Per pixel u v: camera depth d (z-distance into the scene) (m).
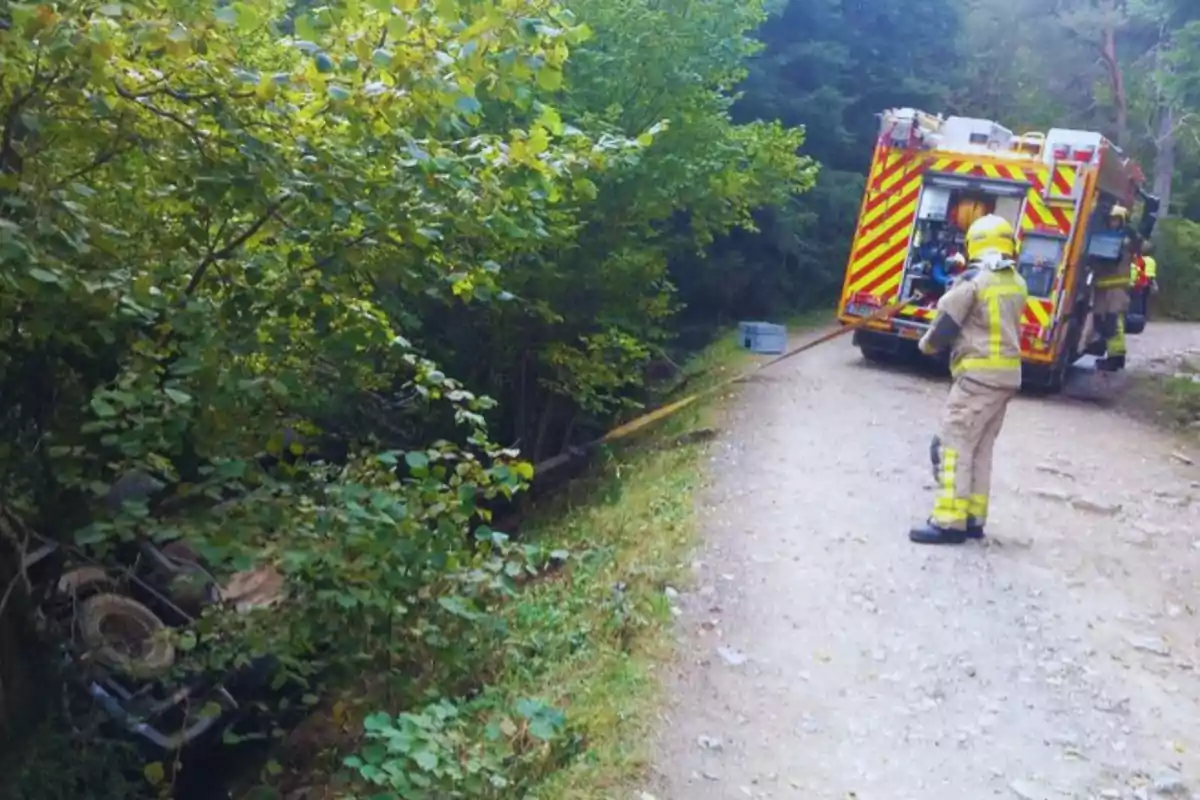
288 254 5.45
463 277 5.88
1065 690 6.15
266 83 4.71
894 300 13.90
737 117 20.64
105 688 6.22
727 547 7.98
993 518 8.81
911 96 23.67
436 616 5.93
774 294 20.80
